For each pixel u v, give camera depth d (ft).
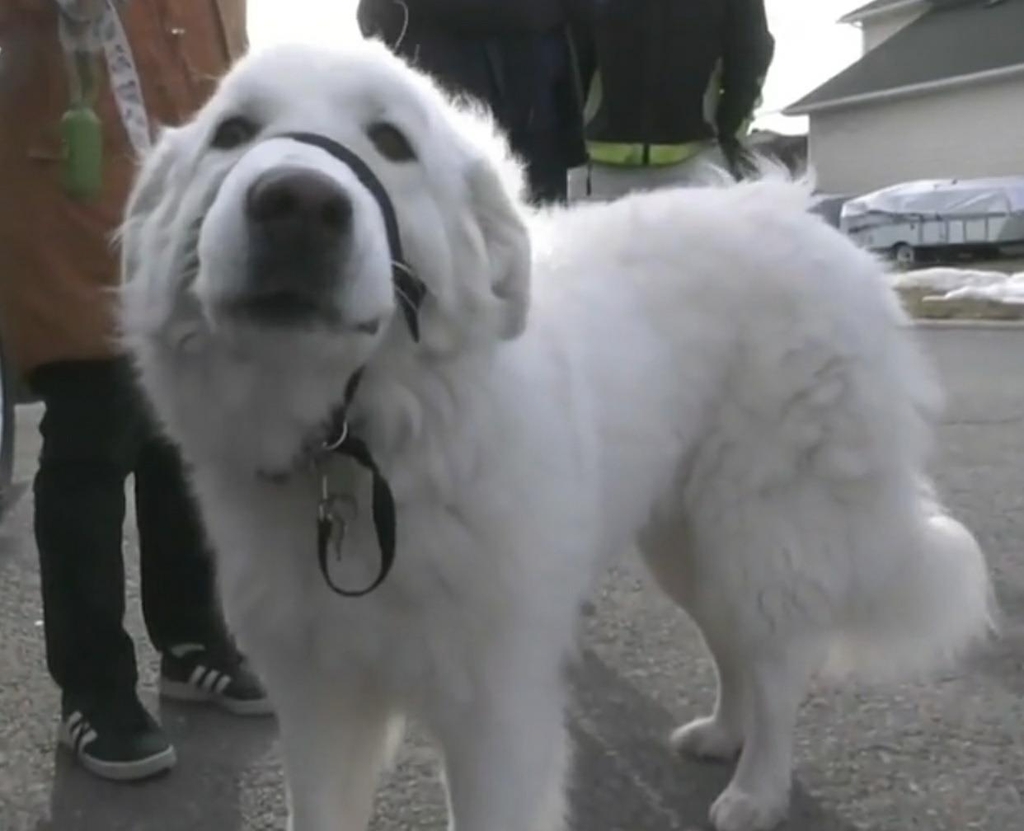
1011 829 9.02
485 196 7.22
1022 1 101.14
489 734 7.43
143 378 7.43
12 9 9.00
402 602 7.09
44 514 9.88
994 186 83.87
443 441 6.91
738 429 9.32
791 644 9.47
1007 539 15.67
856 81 104.88
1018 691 11.36
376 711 7.93
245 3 10.11
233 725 10.91
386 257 6.33
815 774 9.89
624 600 13.67
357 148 6.73
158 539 10.95
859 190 104.73
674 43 14.67
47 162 9.14
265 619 7.38
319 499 7.06
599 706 11.18
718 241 9.45
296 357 6.53
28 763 10.13
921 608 10.08
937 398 10.27
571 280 8.82
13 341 9.53
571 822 9.26
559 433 7.65
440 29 13.83
